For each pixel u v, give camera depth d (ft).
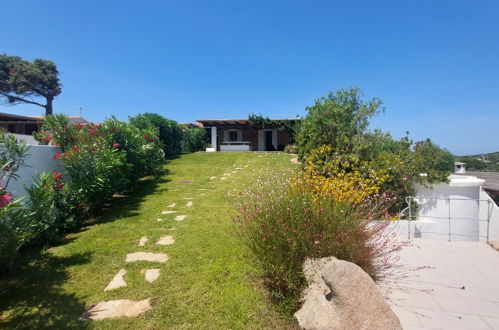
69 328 7.27
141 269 10.61
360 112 23.22
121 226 15.79
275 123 65.77
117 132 24.99
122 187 22.30
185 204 20.76
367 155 21.01
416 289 9.85
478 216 20.39
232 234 12.67
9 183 13.12
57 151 17.95
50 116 20.31
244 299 8.67
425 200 21.11
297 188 12.41
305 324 7.13
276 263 8.71
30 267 10.80
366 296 7.05
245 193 16.80
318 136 23.35
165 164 42.68
